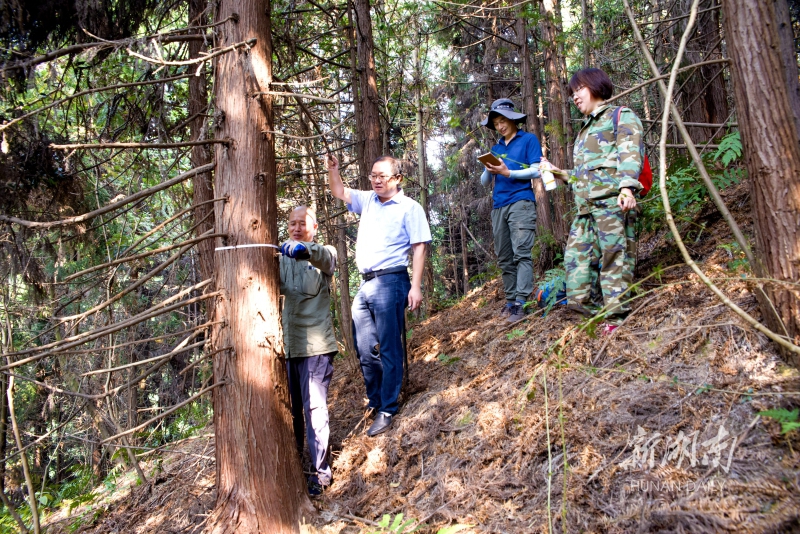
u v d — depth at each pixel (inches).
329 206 249.1
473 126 475.5
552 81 256.1
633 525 83.8
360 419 160.2
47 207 141.2
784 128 92.3
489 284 250.1
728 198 159.9
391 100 307.4
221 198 117.5
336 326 278.8
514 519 98.0
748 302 110.7
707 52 209.8
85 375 93.3
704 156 157.6
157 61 99.9
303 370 138.8
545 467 105.0
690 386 101.8
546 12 253.0
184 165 215.6
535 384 127.1
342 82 268.8
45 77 139.9
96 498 199.2
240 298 116.6
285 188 208.8
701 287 126.4
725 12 97.0
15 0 121.8
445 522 105.4
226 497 114.4
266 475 114.3
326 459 137.3
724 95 238.8
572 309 156.0
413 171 501.0
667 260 152.1
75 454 322.3
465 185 541.0
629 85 323.3
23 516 213.9
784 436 83.4
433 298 278.4
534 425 115.3
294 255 125.9
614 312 130.1
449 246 679.7
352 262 331.3
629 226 135.4
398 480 128.9
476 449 121.6
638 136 127.0
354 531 116.8
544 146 343.6
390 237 147.9
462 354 172.9
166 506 159.0
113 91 161.3
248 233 117.6
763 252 95.7
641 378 110.9
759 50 92.9
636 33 89.7
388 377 146.5
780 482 78.2
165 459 196.2
